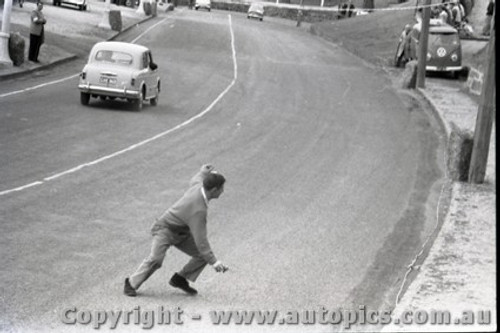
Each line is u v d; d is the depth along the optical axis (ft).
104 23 254.06
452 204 85.46
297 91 178.29
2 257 56.08
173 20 330.75
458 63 208.95
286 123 137.49
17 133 103.50
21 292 49.93
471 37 248.93
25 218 66.74
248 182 90.99
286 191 88.28
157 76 142.20
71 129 110.83
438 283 56.80
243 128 128.57
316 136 127.44
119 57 132.77
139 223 69.10
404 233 74.49
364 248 68.03
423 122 148.66
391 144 125.39
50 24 237.45
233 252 63.46
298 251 65.31
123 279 54.49
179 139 113.19
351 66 233.96
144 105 142.00
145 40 251.60
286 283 56.80
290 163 104.53
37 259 56.65
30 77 158.81
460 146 99.35
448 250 66.44
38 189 77.05
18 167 85.46
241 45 265.13
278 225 73.41
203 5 451.12
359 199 87.61
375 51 260.83
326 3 455.63
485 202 87.40
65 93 143.95
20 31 198.70
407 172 105.09
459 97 175.11
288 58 243.19
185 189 83.56
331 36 313.53
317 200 85.30
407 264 64.13
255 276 57.88
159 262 51.52
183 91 163.73
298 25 403.54
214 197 50.83
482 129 97.91
